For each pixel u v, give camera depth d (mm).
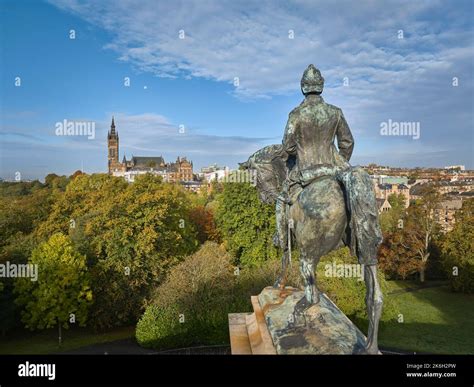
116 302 31281
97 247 32406
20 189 65062
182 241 36781
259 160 9992
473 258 41188
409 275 50656
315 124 7922
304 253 7391
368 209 6070
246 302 25156
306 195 7328
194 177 198875
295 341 7105
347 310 26688
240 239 38719
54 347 28703
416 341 28328
